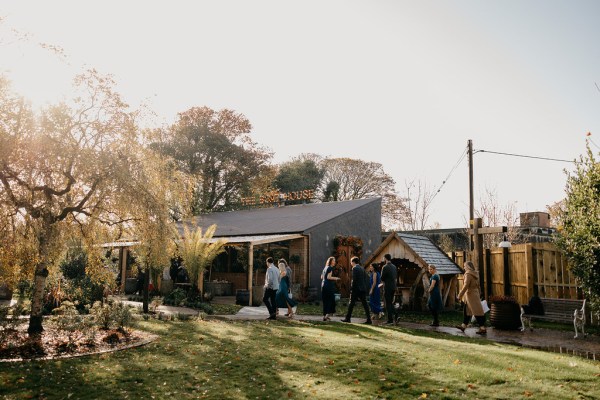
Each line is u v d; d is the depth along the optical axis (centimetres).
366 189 5206
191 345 887
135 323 1022
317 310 1727
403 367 713
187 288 2173
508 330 1210
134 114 983
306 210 2864
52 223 942
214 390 618
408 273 2036
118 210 1006
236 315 1453
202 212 3788
